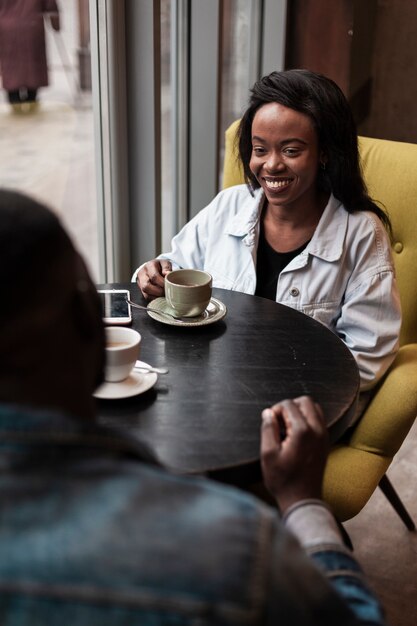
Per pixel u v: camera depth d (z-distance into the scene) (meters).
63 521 0.50
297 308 1.76
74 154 2.53
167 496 0.53
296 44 3.41
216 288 1.74
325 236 1.76
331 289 1.75
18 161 2.37
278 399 1.24
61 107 2.41
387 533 2.15
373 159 1.93
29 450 0.52
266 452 0.91
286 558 0.52
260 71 3.34
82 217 2.65
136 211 2.67
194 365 1.35
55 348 0.56
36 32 2.25
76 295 0.59
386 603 1.91
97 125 2.54
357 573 0.80
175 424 1.16
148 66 2.45
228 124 3.20
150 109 2.50
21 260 0.54
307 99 1.67
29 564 0.48
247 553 0.50
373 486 1.58
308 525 0.85
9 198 0.56
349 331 1.74
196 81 2.83
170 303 1.51
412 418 1.61
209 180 2.96
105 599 0.47
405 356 1.75
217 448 1.10
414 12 4.17
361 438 1.64
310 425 0.94
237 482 1.07
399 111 4.43
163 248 3.06
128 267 2.74
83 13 2.36
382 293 1.73
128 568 0.48
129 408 1.20
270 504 1.50
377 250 1.76
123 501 0.52
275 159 1.70
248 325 1.54
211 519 0.52
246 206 1.88
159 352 1.40
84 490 0.52
